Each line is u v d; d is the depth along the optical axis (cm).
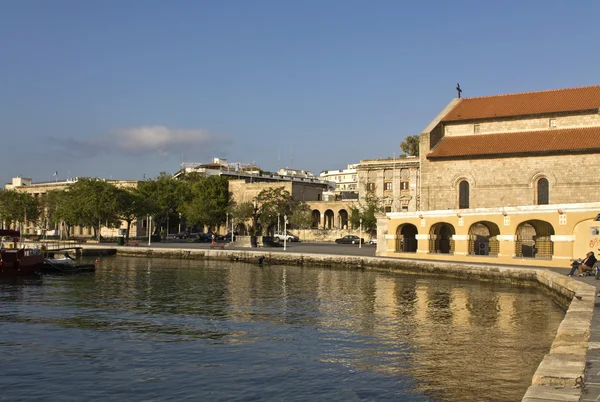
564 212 5575
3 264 5900
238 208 12962
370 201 11538
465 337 2984
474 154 7475
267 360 2528
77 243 9869
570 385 1529
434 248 6881
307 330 3166
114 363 2480
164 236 13325
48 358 2556
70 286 5106
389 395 2050
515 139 7594
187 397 2050
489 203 7438
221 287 5038
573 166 6969
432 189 7794
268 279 5706
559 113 7475
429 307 3944
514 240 5981
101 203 10350
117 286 5112
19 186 16025
